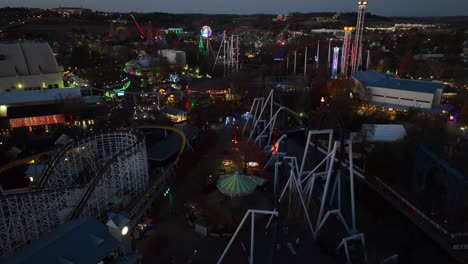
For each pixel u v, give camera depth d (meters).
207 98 126.19
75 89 109.75
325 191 52.94
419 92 102.69
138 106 111.62
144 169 61.62
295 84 128.50
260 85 132.75
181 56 181.62
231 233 51.22
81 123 96.44
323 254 47.53
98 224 41.25
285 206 58.62
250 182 59.69
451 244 47.25
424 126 77.94
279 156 75.12
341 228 54.34
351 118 96.50
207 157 79.00
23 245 45.50
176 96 124.69
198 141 87.81
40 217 47.44
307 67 167.62
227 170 71.56
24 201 47.00
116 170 55.38
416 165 64.19
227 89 132.38
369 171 66.56
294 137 95.62
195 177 69.19
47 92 106.06
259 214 56.28
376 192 65.44
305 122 102.38
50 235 39.50
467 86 119.06
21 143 81.38
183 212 56.84
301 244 49.44
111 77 142.12
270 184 66.81
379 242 52.22
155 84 145.88
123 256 41.38
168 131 92.38
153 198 57.84
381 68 164.75
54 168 57.88
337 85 113.81
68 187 49.75
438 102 104.44
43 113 95.81
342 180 71.69
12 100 99.25
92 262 36.69
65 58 186.12
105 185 53.03
